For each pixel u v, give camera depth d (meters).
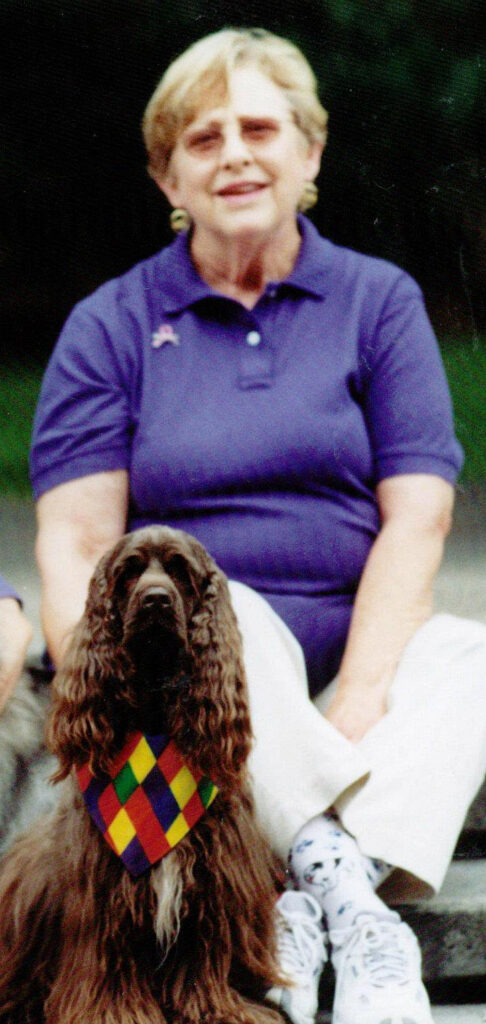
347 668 3.24
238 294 3.52
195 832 2.68
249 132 3.42
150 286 3.53
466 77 12.21
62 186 12.88
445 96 12.30
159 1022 2.64
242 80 3.43
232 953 2.73
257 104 3.41
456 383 10.04
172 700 2.71
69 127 12.72
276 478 3.37
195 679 2.71
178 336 3.46
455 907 3.26
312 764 2.94
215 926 2.69
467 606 5.25
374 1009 2.67
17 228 12.95
